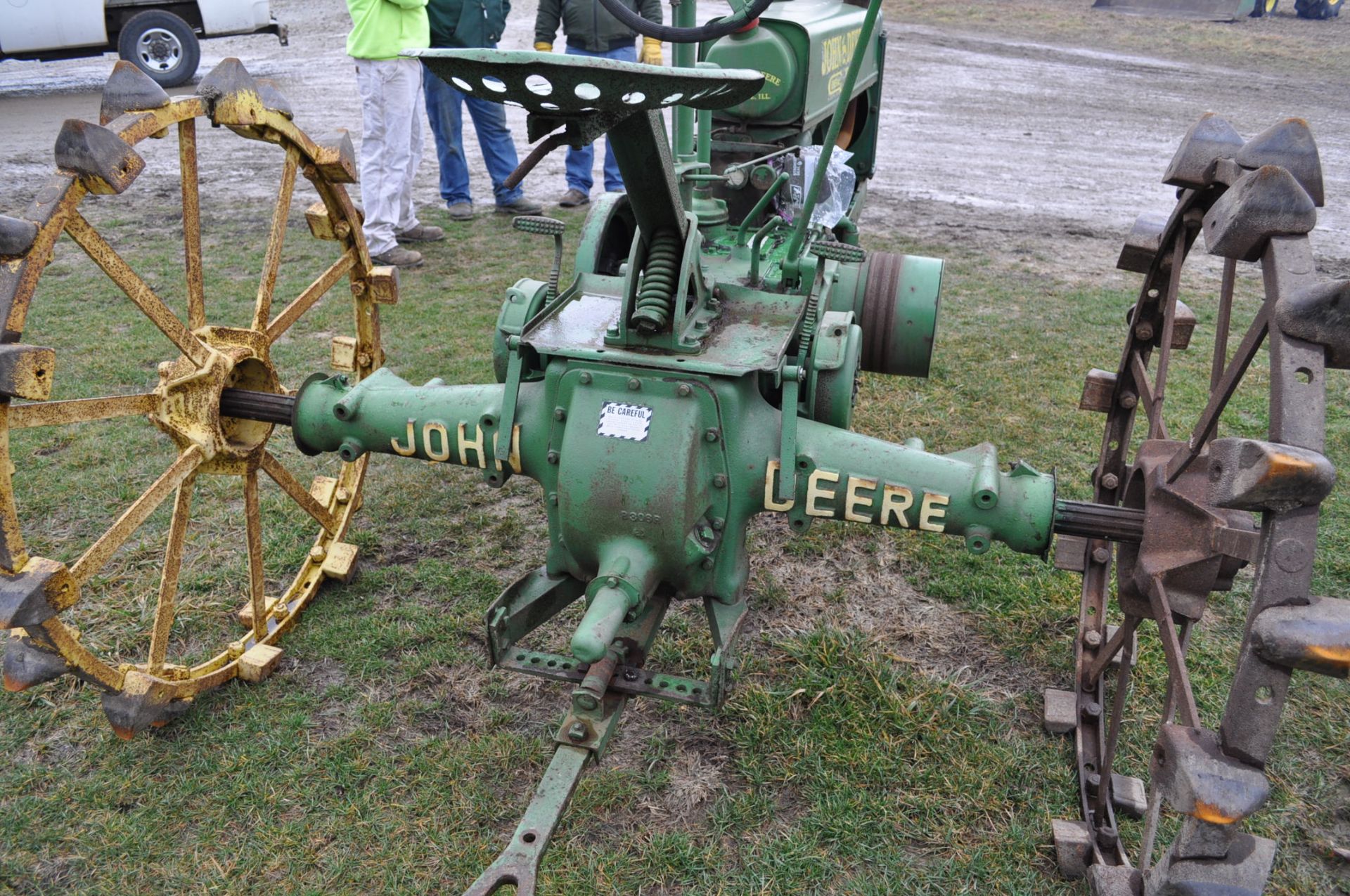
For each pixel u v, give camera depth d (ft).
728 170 13.48
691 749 10.26
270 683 11.04
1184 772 5.89
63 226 8.02
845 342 9.23
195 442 9.75
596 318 8.91
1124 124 43.45
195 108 9.22
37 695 10.79
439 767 9.93
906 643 11.94
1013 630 12.17
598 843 9.16
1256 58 58.23
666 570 8.22
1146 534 7.54
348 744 10.21
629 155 7.66
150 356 18.74
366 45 21.74
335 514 12.75
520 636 8.83
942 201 31.83
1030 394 18.10
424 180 32.96
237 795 9.55
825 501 8.29
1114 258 26.66
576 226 27.68
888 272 13.39
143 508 9.12
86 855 8.91
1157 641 11.94
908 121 42.83
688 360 7.95
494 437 8.73
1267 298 6.29
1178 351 20.58
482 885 6.61
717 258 13.17
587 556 8.36
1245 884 6.18
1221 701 11.08
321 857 8.96
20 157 32.14
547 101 6.53
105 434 16.11
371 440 9.37
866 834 9.30
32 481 14.67
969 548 8.19
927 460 8.29
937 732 10.48
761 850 9.11
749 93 6.89
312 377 9.82
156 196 30.27
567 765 7.64
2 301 7.63
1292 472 5.27
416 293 22.62
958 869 8.98
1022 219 30.12
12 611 7.87
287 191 10.44
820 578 13.14
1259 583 5.78
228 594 12.50
